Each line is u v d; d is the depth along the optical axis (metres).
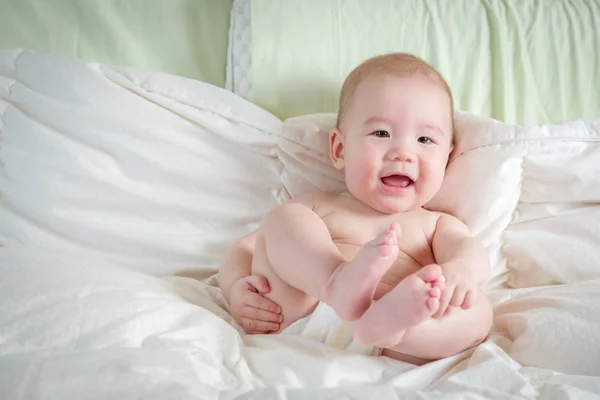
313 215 1.06
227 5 1.49
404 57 1.25
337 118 1.30
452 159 1.26
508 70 1.55
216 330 0.94
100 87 1.24
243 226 1.31
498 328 1.06
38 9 1.39
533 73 1.56
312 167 1.31
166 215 1.27
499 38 1.55
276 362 0.89
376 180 1.15
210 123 1.28
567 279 1.20
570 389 0.80
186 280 1.20
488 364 0.88
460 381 0.85
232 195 1.30
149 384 0.74
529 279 1.24
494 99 1.55
